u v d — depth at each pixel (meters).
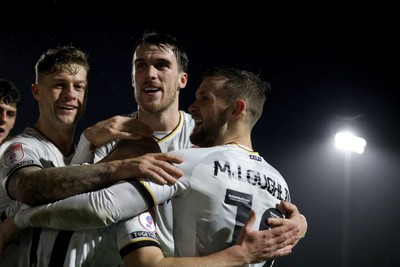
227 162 2.49
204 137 2.74
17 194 2.84
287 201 2.68
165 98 3.24
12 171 3.01
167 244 2.53
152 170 2.38
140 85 3.23
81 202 2.34
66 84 3.30
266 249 2.39
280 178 2.67
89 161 2.98
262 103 2.74
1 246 2.71
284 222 2.47
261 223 2.49
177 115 3.41
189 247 2.44
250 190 2.49
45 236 2.65
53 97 3.29
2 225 2.73
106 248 2.65
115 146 2.98
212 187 2.43
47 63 3.30
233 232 2.43
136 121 2.97
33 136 3.33
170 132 3.36
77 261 2.57
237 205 2.45
